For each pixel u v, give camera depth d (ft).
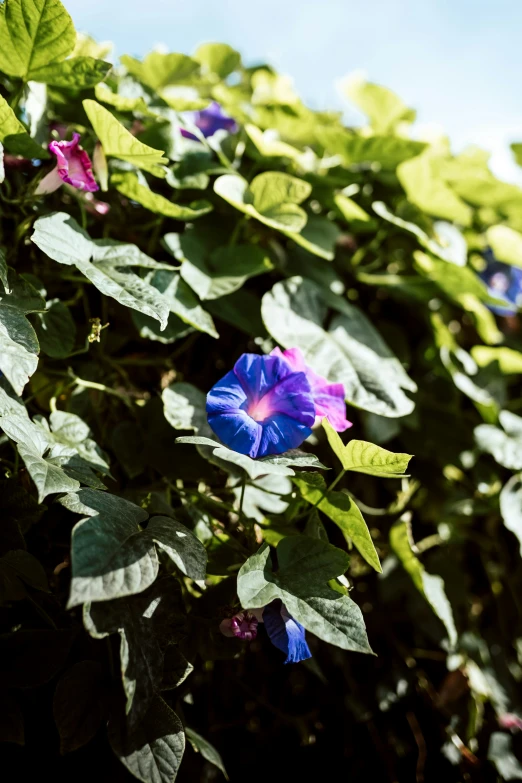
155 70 2.73
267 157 2.61
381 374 2.40
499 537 2.95
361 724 2.54
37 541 1.99
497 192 2.98
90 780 1.84
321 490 2.01
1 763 1.83
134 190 2.20
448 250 2.86
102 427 2.28
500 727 2.66
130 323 2.39
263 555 1.84
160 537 1.73
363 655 2.58
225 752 2.45
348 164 2.83
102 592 1.56
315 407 1.95
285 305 2.40
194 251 2.35
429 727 2.58
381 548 2.58
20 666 1.76
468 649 2.69
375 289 2.95
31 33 1.98
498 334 3.14
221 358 2.61
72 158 2.07
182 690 2.03
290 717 2.47
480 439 2.71
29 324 1.80
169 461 2.20
